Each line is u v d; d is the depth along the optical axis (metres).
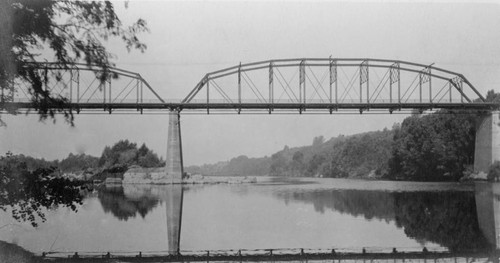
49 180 16.31
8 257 19.56
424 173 102.44
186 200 55.38
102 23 14.72
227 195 64.69
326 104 74.00
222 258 23.98
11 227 23.78
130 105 70.44
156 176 79.25
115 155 80.50
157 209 44.69
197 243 27.55
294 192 71.50
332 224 35.28
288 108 74.81
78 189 16.89
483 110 78.81
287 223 35.97
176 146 78.25
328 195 64.38
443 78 78.25
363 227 34.03
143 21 15.55
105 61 15.24
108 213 39.97
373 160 146.12
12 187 15.76
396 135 117.50
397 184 90.81
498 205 47.66
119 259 22.69
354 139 167.12
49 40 14.26
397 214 41.31
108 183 77.81
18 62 14.25
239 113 75.12
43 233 25.97
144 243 27.12
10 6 13.37
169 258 23.56
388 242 28.31
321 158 194.25
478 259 23.78
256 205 49.69
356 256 24.52
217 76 74.88
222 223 35.75
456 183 86.06
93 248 24.64
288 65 75.81
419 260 23.56
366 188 80.12
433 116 100.25
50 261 20.16
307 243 27.91
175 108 74.81
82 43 14.71
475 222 36.34
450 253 25.09
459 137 91.56
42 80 14.73
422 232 31.58
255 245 27.17
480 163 81.81
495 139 78.69
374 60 76.38
